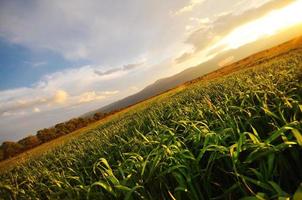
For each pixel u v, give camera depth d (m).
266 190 1.96
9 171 10.52
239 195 2.22
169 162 2.73
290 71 7.31
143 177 2.61
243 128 3.13
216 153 2.38
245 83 7.15
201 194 2.14
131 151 3.99
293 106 3.36
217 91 8.77
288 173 2.19
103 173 2.59
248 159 2.10
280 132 2.13
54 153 10.88
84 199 2.81
